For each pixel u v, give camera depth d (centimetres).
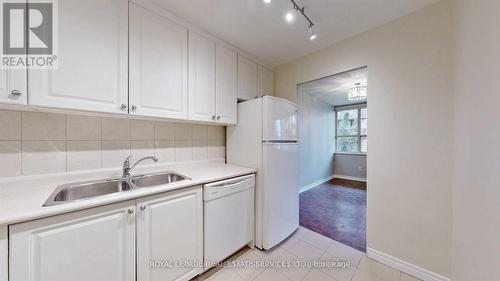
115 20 125
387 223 166
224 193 161
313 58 224
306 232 229
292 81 246
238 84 214
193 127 208
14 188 117
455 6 132
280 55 233
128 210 111
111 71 124
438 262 142
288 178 214
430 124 145
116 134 156
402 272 157
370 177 176
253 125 199
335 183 480
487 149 91
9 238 79
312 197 367
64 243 91
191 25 167
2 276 78
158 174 171
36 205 89
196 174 167
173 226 131
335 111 561
